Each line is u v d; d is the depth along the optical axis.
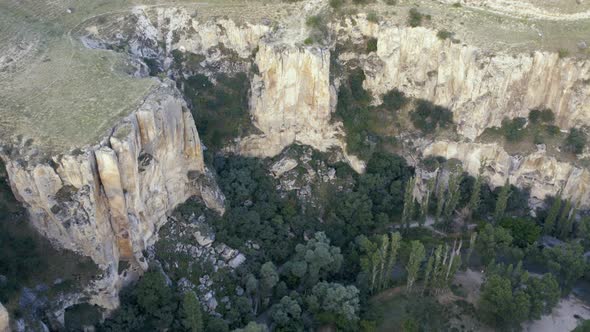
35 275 79.00
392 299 96.12
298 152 114.75
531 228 103.94
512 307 87.62
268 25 113.50
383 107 118.81
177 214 95.12
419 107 117.62
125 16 112.62
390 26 115.88
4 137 79.19
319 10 118.44
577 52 111.38
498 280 89.56
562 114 113.81
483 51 111.19
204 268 92.69
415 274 91.69
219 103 111.75
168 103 86.44
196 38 114.81
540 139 112.88
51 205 77.88
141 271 87.12
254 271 95.12
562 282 98.69
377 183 110.62
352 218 107.31
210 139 109.50
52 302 78.06
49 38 101.56
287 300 89.19
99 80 89.88
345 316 87.88
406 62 118.38
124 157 78.62
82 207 77.44
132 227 84.19
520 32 115.25
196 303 79.19
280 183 111.25
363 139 113.81
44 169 75.81
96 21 110.06
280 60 107.25
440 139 114.12
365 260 94.50
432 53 116.25
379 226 106.56
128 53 105.38
